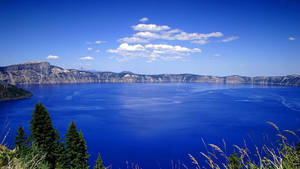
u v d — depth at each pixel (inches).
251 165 122.8
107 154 2433.6
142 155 2386.8
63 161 1038.4
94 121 4215.1
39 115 1024.9
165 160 2207.2
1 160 163.3
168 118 4532.5
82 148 1050.7
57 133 1090.7
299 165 119.6
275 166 120.6
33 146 227.1
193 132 3316.9
